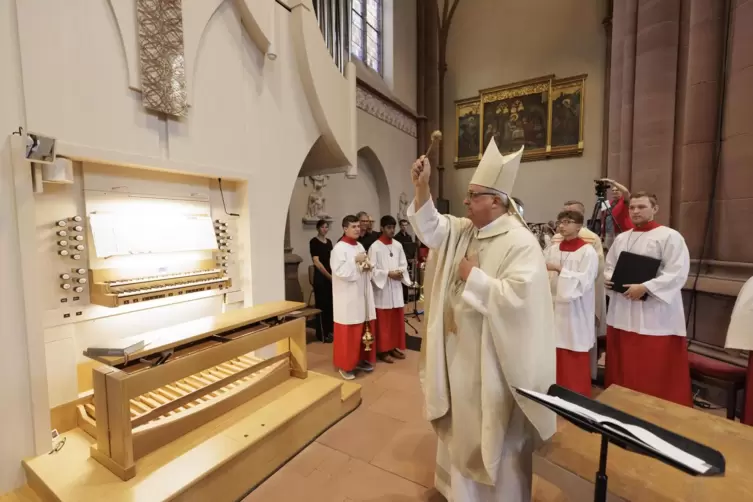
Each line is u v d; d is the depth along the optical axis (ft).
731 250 10.34
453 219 6.06
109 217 7.16
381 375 11.57
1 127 5.61
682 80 13.05
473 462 5.12
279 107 10.68
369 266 11.34
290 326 8.69
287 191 11.03
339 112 12.67
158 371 5.88
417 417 8.92
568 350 9.13
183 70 7.99
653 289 8.39
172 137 7.93
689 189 11.28
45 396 6.14
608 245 12.45
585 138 26.50
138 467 5.76
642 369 8.78
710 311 10.74
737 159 10.14
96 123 6.68
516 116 28.60
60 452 6.13
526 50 28.45
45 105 6.02
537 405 4.77
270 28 10.09
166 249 7.80
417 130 30.91
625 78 16.12
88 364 7.14
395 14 27.81
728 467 3.80
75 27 6.39
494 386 4.90
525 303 4.67
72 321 6.77
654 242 8.84
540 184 28.09
